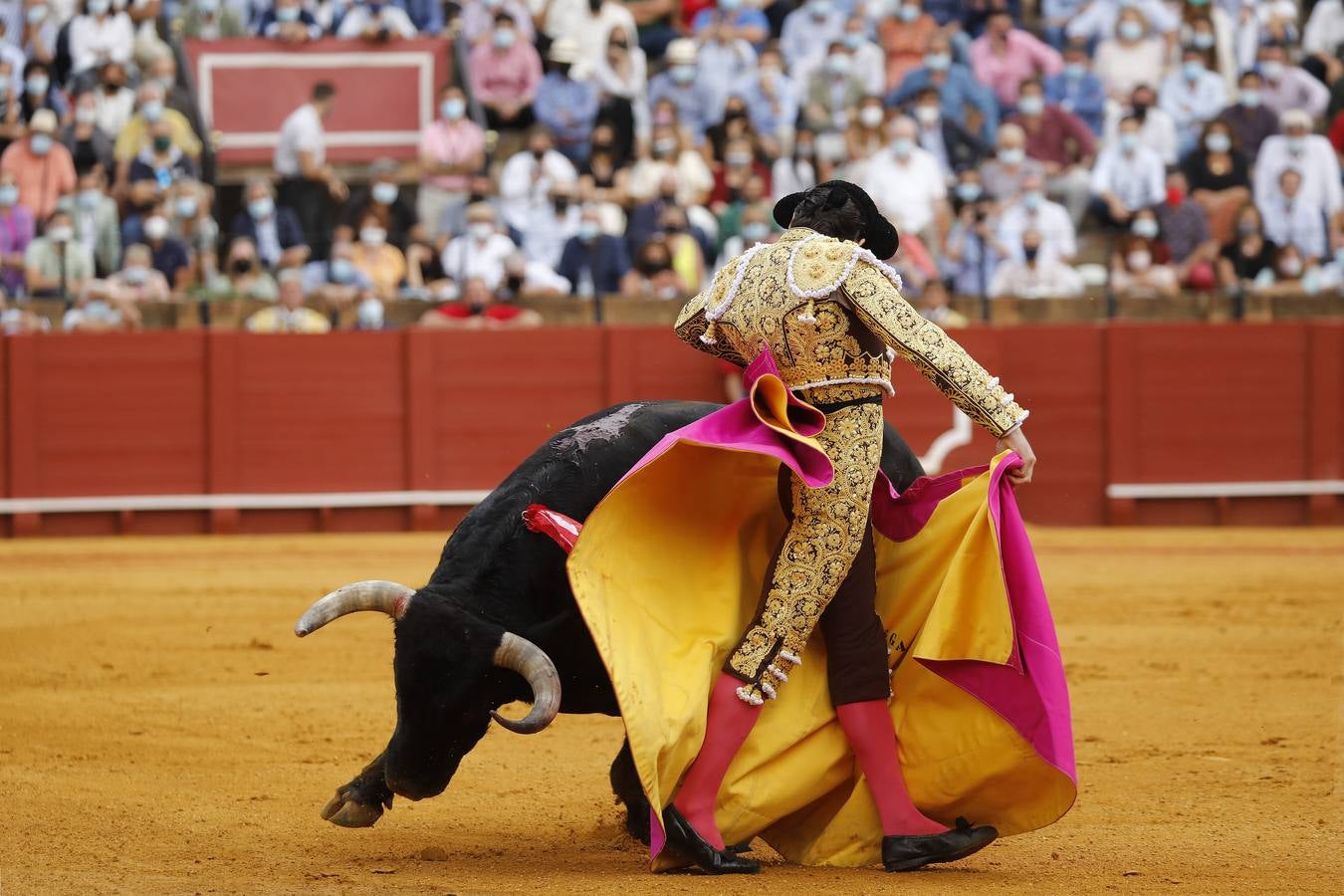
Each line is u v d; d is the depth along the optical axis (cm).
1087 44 4944
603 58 4722
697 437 1095
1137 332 4147
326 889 1120
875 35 4859
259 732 1769
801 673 1187
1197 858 1251
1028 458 1118
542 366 4003
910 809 1177
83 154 4197
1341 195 4525
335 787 1515
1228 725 1825
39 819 1351
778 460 1182
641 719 1095
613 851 1275
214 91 4344
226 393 3931
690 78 4688
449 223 4294
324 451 3962
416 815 1412
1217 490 4175
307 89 4366
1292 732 1786
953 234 4309
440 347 3984
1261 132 4666
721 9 4934
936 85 4609
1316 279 4447
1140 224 4359
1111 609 2731
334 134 4369
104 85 4278
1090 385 4150
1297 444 4197
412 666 1100
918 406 4019
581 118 4575
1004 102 4738
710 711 1141
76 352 3894
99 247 4088
